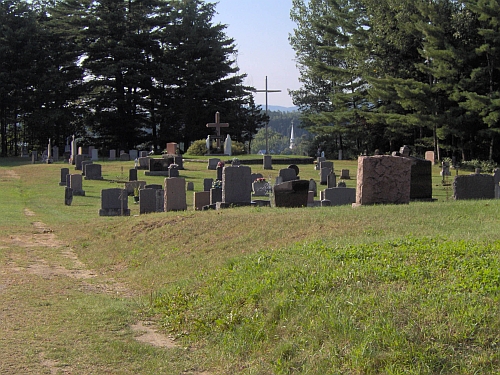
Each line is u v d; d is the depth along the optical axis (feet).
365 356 22.15
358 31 196.24
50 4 255.70
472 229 41.09
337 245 37.42
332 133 218.59
